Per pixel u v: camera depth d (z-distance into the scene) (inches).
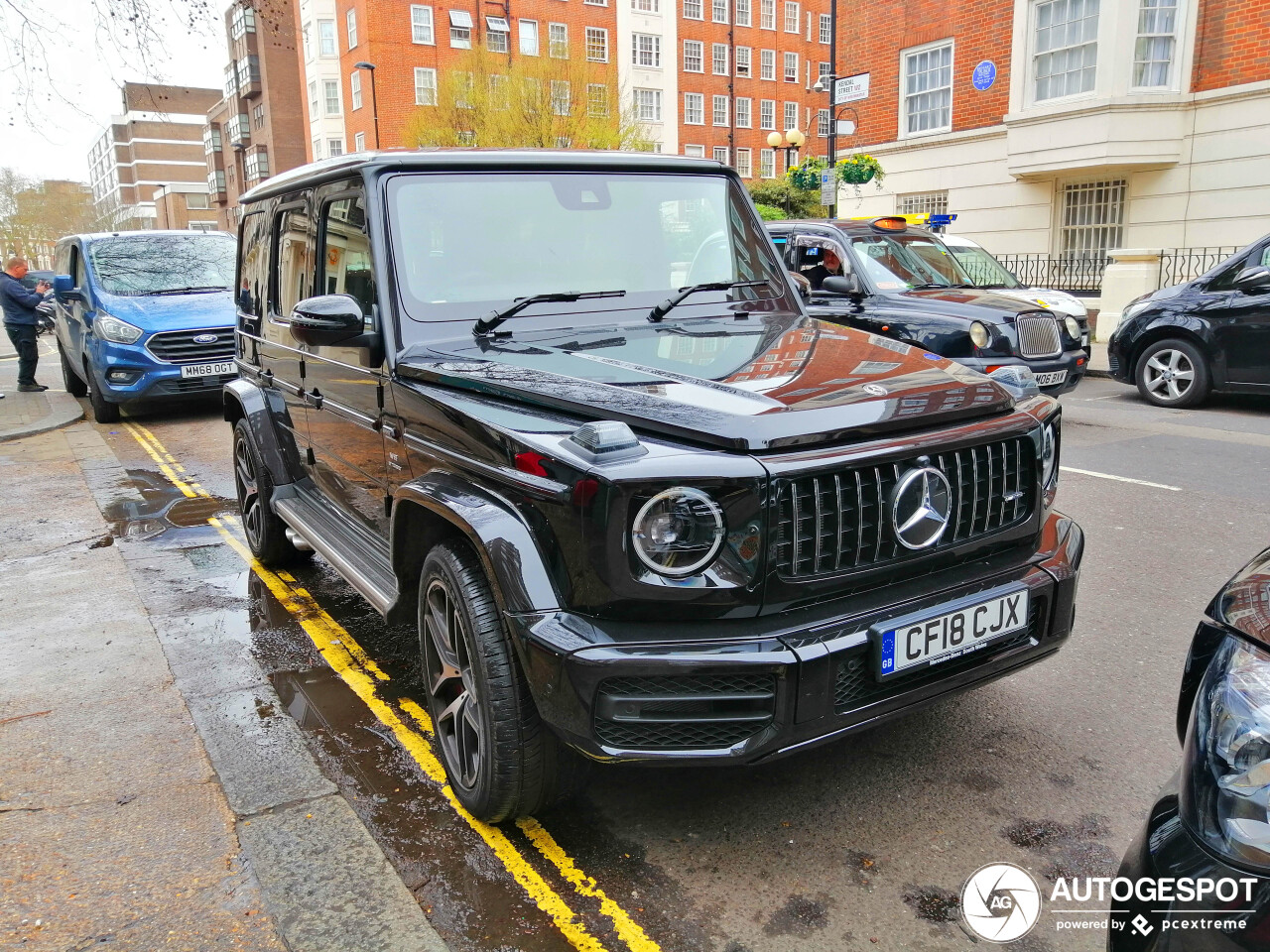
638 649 86.3
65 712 142.6
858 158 648.4
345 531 161.2
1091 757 122.0
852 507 92.1
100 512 267.6
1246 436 312.7
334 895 98.0
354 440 142.0
